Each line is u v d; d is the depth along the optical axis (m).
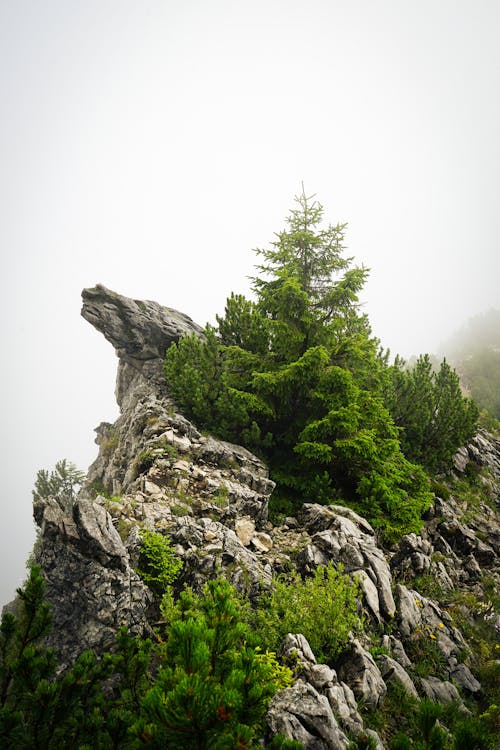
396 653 9.63
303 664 7.66
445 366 25.19
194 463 14.46
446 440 22.25
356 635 9.34
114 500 11.60
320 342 17.42
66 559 8.37
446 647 10.34
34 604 5.97
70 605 8.01
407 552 13.81
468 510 20.34
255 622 8.87
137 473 14.47
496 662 10.31
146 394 19.59
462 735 4.53
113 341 21.59
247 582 9.99
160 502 12.04
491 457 27.38
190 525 10.89
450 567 14.74
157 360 21.89
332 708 7.06
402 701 8.25
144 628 8.22
